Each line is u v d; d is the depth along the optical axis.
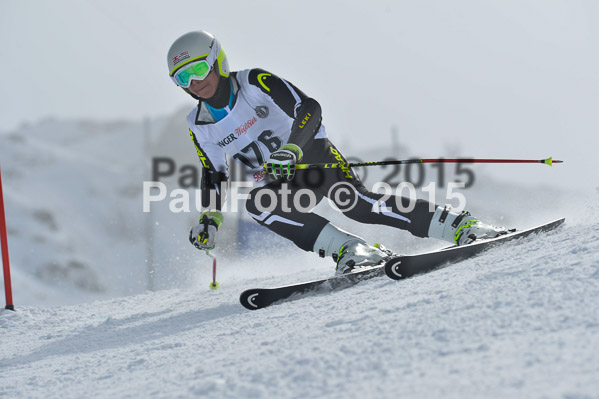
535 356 3.78
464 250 8.84
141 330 8.76
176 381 4.94
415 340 4.55
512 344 4.07
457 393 3.49
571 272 5.51
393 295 6.95
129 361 6.36
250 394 4.16
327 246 9.64
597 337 3.88
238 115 10.15
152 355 6.39
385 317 5.50
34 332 10.16
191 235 10.52
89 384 5.62
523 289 5.26
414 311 5.45
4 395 5.71
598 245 6.67
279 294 8.45
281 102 9.81
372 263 9.11
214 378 4.68
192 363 5.52
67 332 9.66
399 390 3.71
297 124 9.39
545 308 4.64
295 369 4.44
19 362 7.69
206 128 10.37
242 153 10.44
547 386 3.34
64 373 6.35
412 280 7.88
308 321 6.38
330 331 5.43
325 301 7.66
